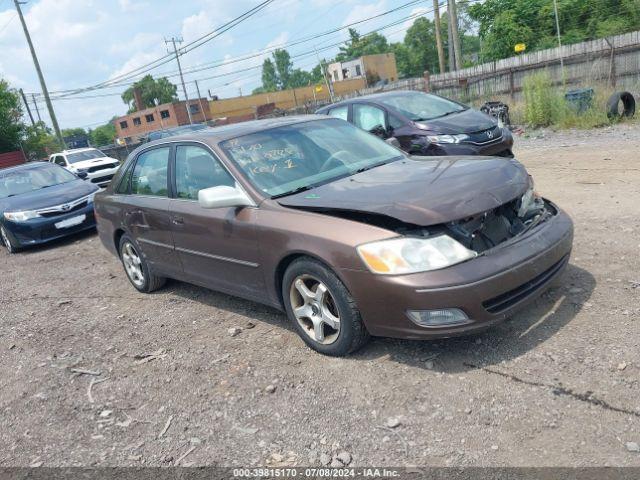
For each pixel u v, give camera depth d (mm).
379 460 2836
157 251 5449
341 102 10062
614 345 3436
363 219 3682
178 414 3570
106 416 3697
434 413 3115
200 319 5078
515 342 3666
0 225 9695
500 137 8891
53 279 7516
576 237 5488
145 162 5617
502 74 20531
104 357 4609
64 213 9703
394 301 3385
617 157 9156
